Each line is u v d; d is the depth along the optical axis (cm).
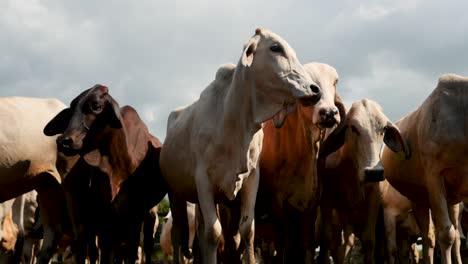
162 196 974
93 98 873
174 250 940
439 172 834
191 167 784
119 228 909
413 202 976
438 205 830
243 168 720
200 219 827
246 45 697
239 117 722
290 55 704
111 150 891
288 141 845
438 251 1305
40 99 963
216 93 770
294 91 684
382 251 1088
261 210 907
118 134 890
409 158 881
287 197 860
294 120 836
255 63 710
